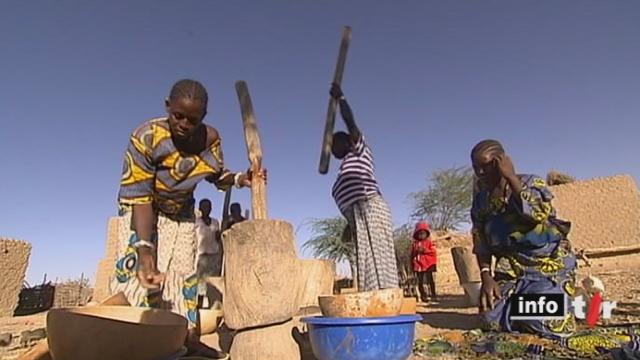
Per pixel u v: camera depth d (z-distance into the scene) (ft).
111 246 65.77
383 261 14.51
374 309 10.49
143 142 11.30
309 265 19.90
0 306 61.00
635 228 75.46
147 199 11.41
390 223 15.02
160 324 8.95
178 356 8.68
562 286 15.43
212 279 22.00
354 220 15.11
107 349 7.93
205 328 16.29
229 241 11.68
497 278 16.67
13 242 63.77
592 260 67.82
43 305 73.10
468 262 27.20
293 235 12.07
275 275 11.39
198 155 12.07
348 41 15.89
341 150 15.88
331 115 15.74
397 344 9.96
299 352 11.68
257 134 13.15
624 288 30.25
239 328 11.36
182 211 12.66
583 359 11.46
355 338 9.80
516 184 15.24
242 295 11.32
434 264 35.47
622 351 11.34
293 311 11.63
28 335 20.21
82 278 77.41
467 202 108.47
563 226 16.19
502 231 16.16
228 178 13.30
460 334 15.53
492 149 15.72
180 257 12.41
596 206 78.89
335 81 15.69
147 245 11.02
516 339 14.21
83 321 8.00
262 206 12.62
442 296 38.27
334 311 10.68
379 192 15.26
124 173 11.35
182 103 10.93
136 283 11.19
